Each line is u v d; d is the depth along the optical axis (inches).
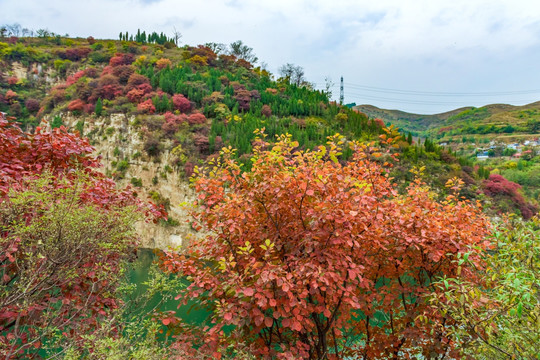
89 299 146.6
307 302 168.6
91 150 193.2
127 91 2436.0
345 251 167.8
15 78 3129.9
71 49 3563.0
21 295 115.8
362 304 173.8
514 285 96.0
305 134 1879.9
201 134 1967.3
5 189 131.7
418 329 177.3
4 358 110.7
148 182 1862.7
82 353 128.0
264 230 174.6
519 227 126.1
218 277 164.4
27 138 181.5
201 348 148.1
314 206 153.4
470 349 151.5
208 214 172.7
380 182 198.1
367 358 205.0
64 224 118.2
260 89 2874.0
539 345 109.3
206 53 3449.8
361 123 2226.9
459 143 5890.8
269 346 174.2
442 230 172.6
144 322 142.3
